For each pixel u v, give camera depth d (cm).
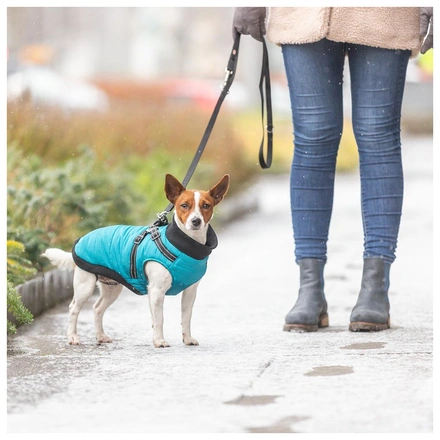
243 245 1983
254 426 695
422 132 6209
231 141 2841
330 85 1095
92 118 2372
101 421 714
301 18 1080
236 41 1128
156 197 2073
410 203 2603
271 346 994
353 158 4091
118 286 1048
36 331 1123
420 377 826
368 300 1073
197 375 856
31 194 1445
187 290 1014
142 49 7781
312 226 1108
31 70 3478
